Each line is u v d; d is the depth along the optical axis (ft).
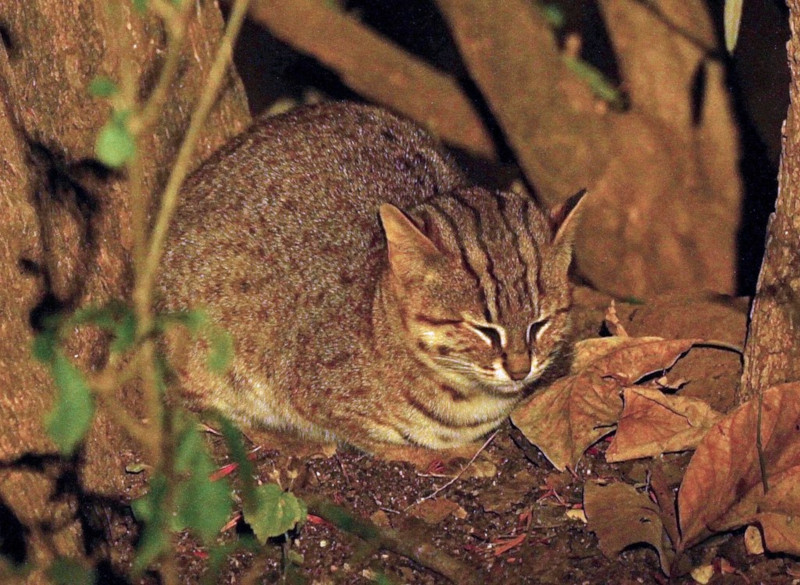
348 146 27.55
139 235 11.45
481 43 33.55
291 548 22.56
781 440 21.57
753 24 32.19
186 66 27.48
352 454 26.14
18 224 20.30
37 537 20.12
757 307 23.45
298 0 38.29
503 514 23.44
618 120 33.17
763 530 20.79
